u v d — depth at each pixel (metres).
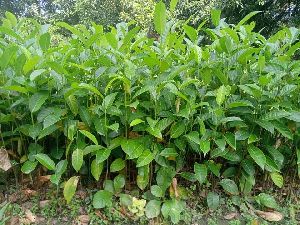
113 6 12.98
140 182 2.51
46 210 2.47
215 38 2.80
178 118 2.49
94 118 2.43
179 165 2.60
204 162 2.59
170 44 2.67
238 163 2.73
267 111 2.55
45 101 2.46
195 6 9.61
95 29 2.74
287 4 9.60
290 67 2.65
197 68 2.51
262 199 2.67
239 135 2.53
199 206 2.65
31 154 2.50
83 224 2.42
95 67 2.51
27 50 2.31
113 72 2.43
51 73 2.31
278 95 2.52
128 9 12.05
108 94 2.48
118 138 2.49
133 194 2.62
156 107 2.38
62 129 2.50
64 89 2.36
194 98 2.42
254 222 2.51
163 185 2.52
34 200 2.55
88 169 2.65
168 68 2.45
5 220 2.24
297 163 2.61
